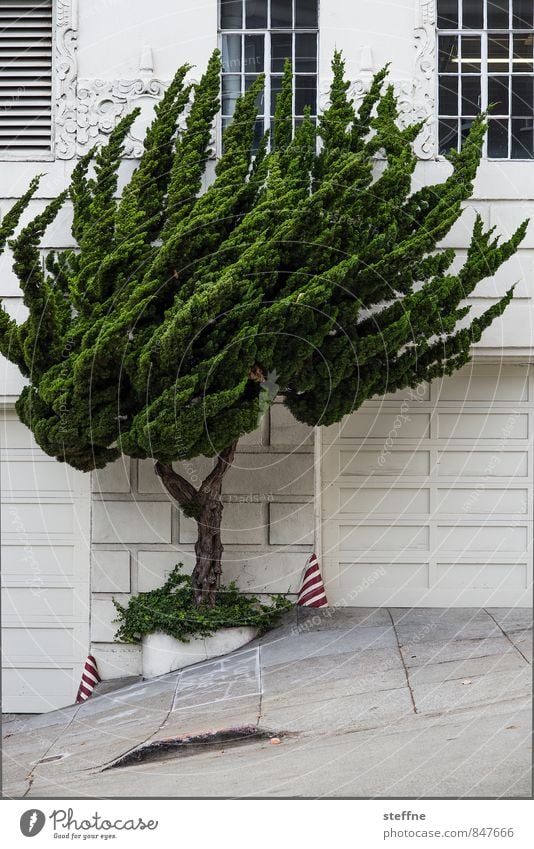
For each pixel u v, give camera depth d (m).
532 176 9.44
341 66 8.79
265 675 8.34
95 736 7.88
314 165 8.46
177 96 9.34
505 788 6.02
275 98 9.61
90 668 9.43
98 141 9.45
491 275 8.46
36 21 9.62
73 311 8.76
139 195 8.49
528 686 7.45
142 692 8.66
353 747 6.77
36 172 9.51
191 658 9.14
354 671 8.16
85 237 8.33
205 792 6.38
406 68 9.41
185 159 8.48
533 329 9.44
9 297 9.48
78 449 8.00
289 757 6.77
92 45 9.48
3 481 9.75
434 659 8.26
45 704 9.63
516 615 9.41
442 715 7.12
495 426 9.83
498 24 9.62
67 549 9.73
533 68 9.59
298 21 9.62
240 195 8.24
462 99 9.60
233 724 7.40
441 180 9.40
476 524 9.84
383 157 9.11
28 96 9.59
